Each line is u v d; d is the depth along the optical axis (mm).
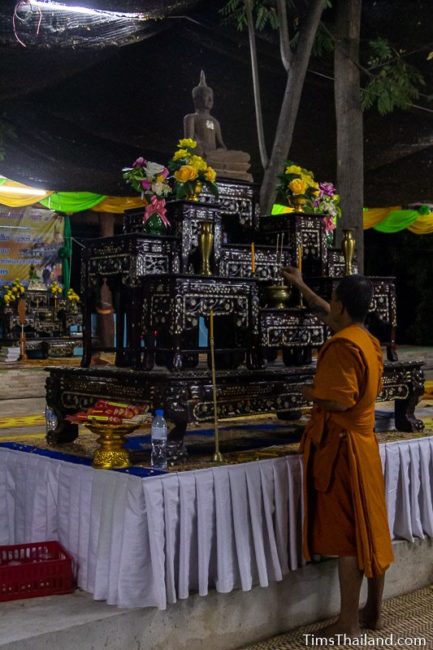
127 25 6961
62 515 3600
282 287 4254
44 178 8742
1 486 3941
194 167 4113
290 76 5980
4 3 6363
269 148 8750
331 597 3859
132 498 3189
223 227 4695
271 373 3895
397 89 7625
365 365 3365
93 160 8750
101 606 3195
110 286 4289
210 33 7703
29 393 9359
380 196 9883
